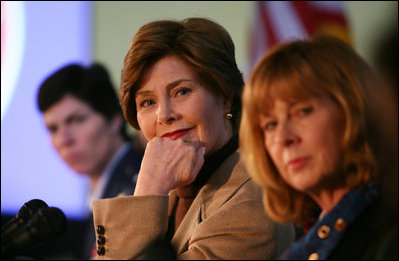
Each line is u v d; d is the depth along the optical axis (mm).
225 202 4531
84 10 10945
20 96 10625
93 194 9172
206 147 4723
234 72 4816
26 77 10695
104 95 9180
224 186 4633
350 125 3227
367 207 3338
